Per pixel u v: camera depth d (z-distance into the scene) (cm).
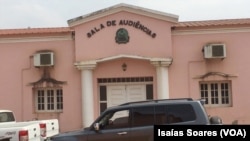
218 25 1850
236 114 1848
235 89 1853
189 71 1875
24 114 1938
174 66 1881
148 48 1880
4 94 1945
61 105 1947
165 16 1858
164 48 1875
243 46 1858
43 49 1939
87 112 1881
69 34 1923
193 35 1881
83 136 1089
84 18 1888
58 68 1930
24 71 1944
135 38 1888
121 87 1933
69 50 1930
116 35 1891
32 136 1161
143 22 1883
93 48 1902
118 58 1878
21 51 1947
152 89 1912
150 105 1095
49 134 1320
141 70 1900
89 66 1878
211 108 1864
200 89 1891
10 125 1196
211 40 1873
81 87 1906
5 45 1953
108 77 1916
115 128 1088
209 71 1864
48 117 1931
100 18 1897
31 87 1938
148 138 1070
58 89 1953
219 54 1817
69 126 1911
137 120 1088
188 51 1877
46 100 1958
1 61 1952
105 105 1931
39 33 1920
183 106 1085
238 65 1856
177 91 1872
